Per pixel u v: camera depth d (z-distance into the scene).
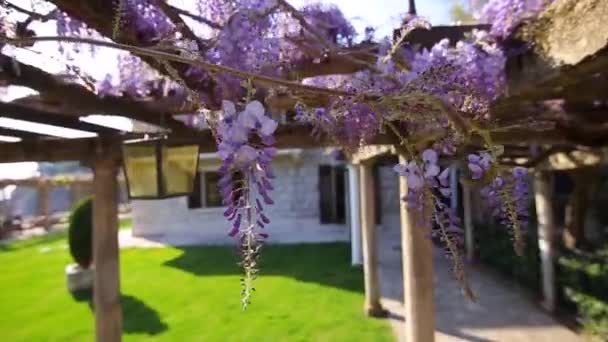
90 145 2.74
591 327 4.65
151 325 5.45
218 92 1.13
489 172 0.93
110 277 2.86
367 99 0.77
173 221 12.37
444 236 0.92
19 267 9.48
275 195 12.34
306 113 1.17
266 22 1.48
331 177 12.30
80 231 7.55
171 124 2.27
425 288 2.77
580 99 2.35
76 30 1.40
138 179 2.23
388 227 12.45
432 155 0.91
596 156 4.09
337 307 5.88
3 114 1.83
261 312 5.75
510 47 1.76
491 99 1.75
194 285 7.23
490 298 6.07
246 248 0.70
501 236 7.34
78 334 5.27
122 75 1.99
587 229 6.01
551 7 1.56
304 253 9.43
